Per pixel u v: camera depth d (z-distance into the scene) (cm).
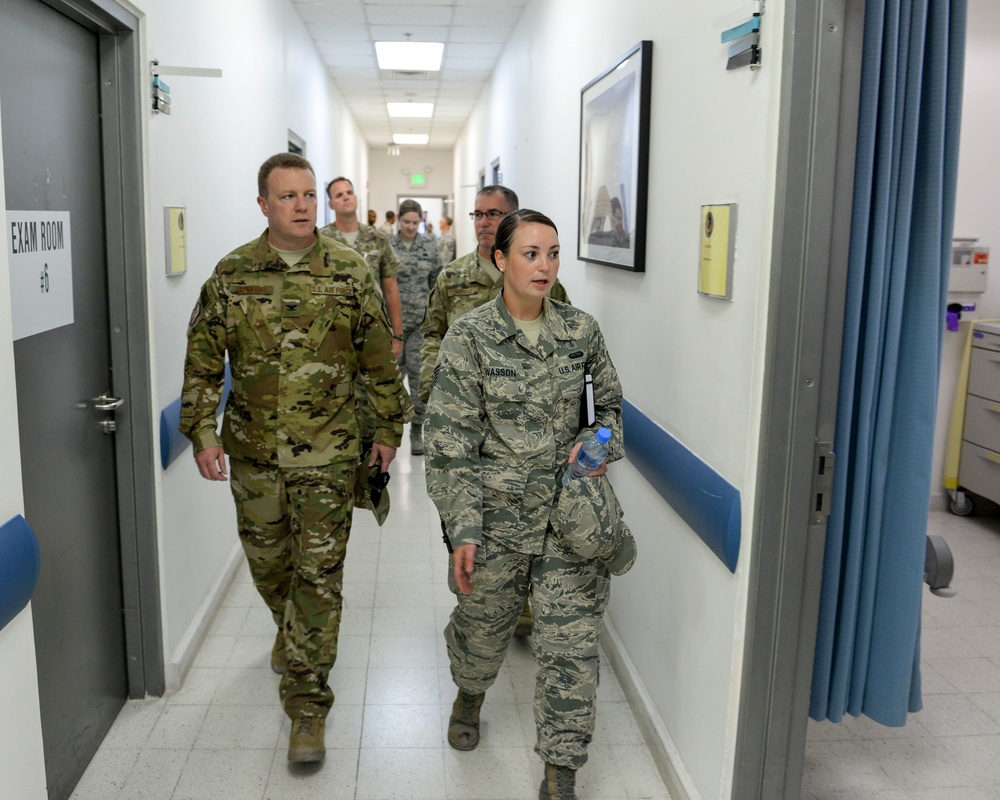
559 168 430
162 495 259
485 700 265
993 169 446
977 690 277
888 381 175
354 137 1255
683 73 219
